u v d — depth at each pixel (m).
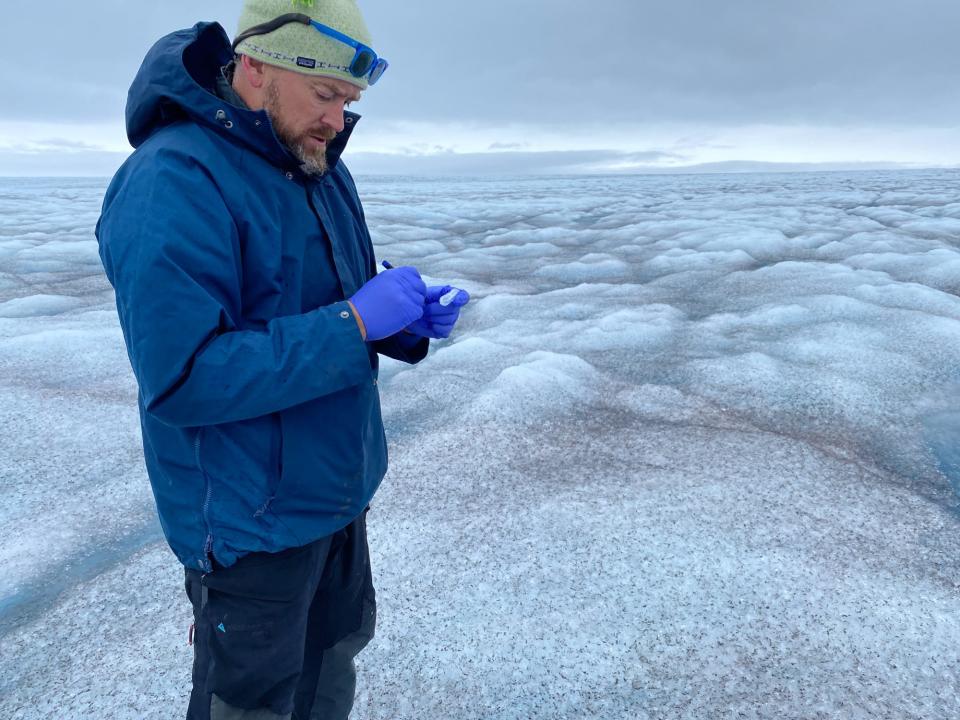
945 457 3.43
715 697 1.95
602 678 2.03
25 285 8.80
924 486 3.16
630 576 2.47
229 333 0.96
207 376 0.93
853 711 1.89
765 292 6.97
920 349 4.87
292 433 1.13
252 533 1.13
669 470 3.24
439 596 2.40
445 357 5.18
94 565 2.67
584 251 11.41
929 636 2.16
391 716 1.93
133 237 0.93
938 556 2.58
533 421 3.92
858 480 3.16
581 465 3.36
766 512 2.86
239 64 1.06
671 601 2.34
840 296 6.08
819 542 2.66
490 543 2.70
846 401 4.08
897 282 6.88
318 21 0.97
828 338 5.14
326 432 1.18
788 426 3.86
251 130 1.03
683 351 5.22
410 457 3.48
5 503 3.11
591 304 6.90
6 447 3.65
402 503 3.03
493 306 6.90
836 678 2.01
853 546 2.64
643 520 2.81
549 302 7.07
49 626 2.30
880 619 2.24
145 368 0.93
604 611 2.30
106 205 1.03
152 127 1.08
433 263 10.41
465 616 2.29
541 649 2.14
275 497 1.14
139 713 1.94
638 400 4.26
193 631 1.25
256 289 1.07
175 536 1.15
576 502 2.97
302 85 1.01
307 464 1.16
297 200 1.11
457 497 3.07
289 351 0.97
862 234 10.95
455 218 18.17
